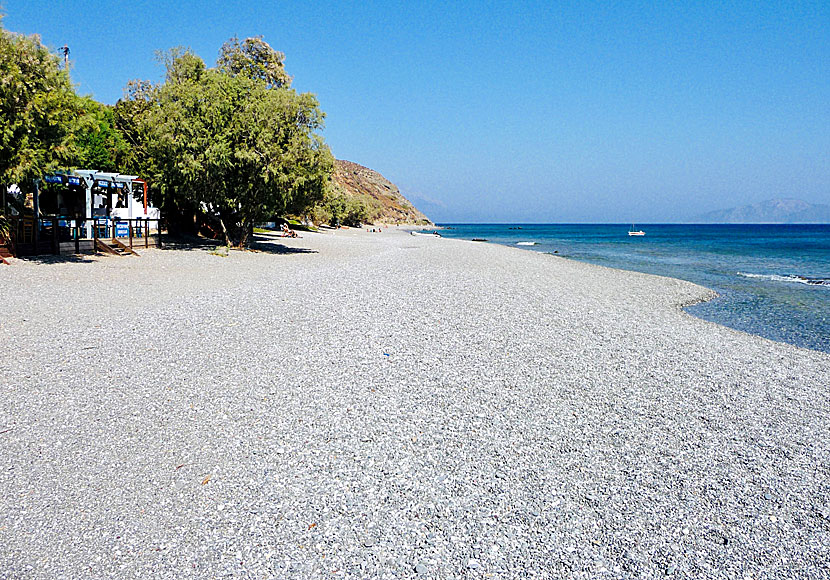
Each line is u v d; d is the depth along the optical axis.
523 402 8.43
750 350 12.61
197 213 36.75
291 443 6.70
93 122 21.34
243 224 31.78
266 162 27.39
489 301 16.78
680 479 6.36
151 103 37.09
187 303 14.36
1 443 6.27
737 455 7.03
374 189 191.25
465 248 45.47
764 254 54.78
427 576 4.59
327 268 25.41
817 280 29.69
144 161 32.88
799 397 9.36
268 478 5.91
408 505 5.56
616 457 6.81
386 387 8.72
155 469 5.95
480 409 8.08
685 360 11.31
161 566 4.53
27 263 19.92
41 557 4.55
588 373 10.02
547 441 7.14
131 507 5.27
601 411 8.24
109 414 7.18
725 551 5.11
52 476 5.70
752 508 5.84
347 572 4.58
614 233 143.50
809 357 12.28
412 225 177.12
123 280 18.11
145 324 11.76
